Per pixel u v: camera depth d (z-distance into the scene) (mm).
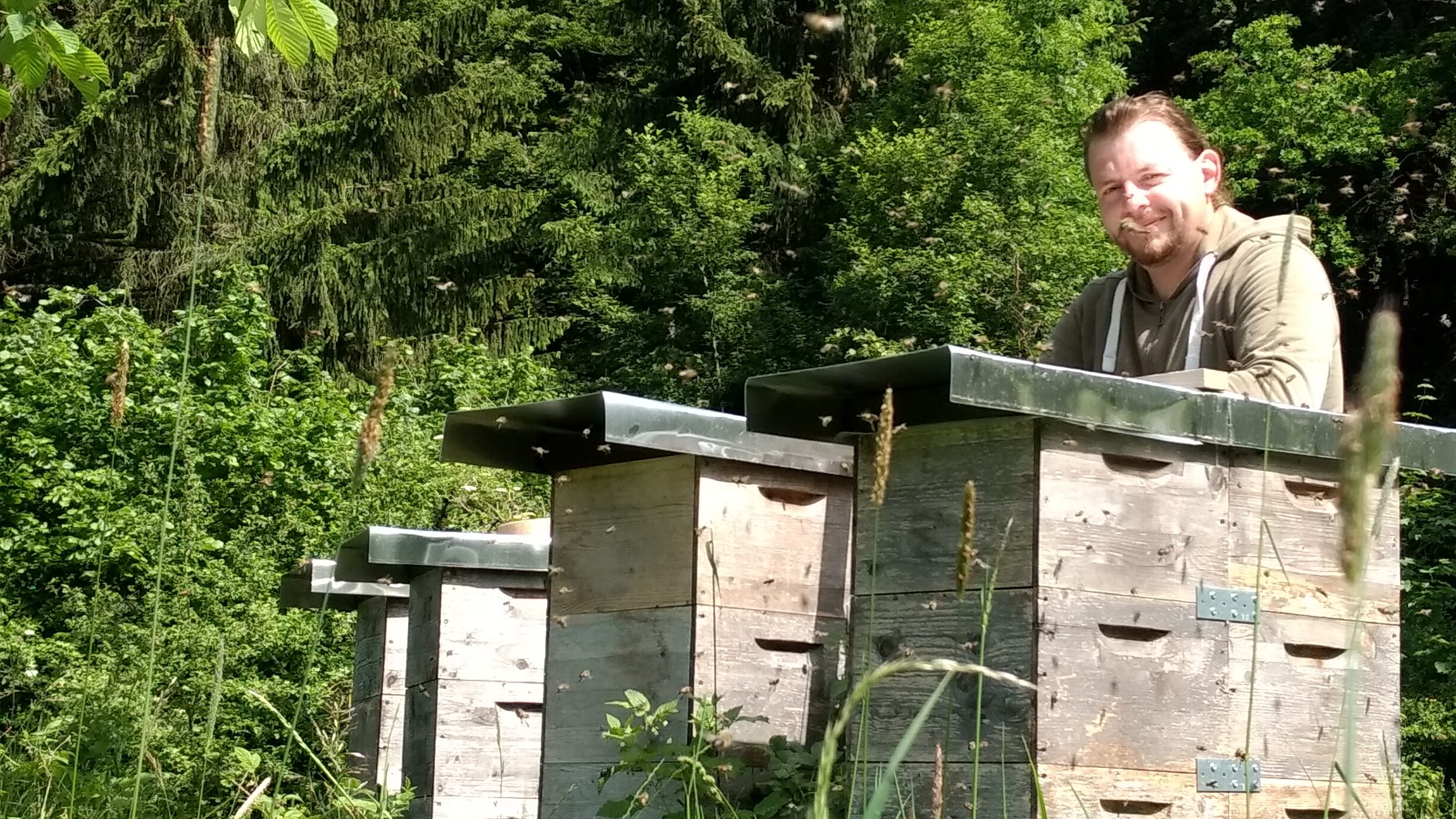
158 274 19984
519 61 27203
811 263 25484
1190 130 3934
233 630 8172
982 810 3021
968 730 3080
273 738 7527
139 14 19344
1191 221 3850
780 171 25266
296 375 19891
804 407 3484
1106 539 3121
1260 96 21625
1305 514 3416
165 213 20328
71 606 8773
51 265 21172
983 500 3146
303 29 3828
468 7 21922
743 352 22938
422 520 11211
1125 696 3092
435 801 5516
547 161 25609
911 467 3287
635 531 4109
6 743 5348
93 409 11906
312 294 20062
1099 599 3092
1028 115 22406
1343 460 1260
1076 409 3037
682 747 3588
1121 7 24547
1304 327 3598
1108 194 3875
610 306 24016
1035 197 21812
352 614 9117
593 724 4133
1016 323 18594
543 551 5691
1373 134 20766
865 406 3400
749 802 3822
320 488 11773
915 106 23406
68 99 19875
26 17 4105
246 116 20125
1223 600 3242
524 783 5672
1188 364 3816
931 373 3086
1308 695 3338
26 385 11914
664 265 23766
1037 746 2973
